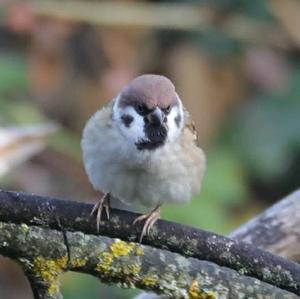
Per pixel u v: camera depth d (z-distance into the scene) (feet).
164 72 37.68
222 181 34.19
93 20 36.27
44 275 15.90
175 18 37.22
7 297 35.68
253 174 36.37
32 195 16.06
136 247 16.42
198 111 36.81
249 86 37.58
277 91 37.11
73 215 16.15
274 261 16.31
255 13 38.32
